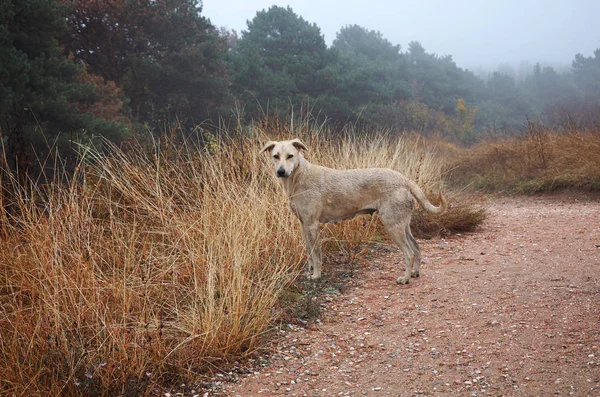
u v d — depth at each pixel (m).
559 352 3.83
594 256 6.25
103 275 4.68
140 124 21.36
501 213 10.48
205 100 26.64
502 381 3.52
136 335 3.91
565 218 9.09
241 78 30.31
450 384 3.54
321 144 8.70
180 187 6.78
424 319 4.69
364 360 4.00
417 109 38.97
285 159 5.40
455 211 8.34
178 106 25.06
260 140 7.95
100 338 3.91
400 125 33.94
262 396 3.54
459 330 4.39
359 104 35.72
